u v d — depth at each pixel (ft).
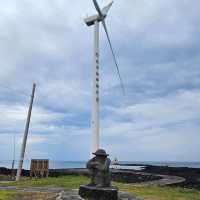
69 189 83.15
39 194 75.87
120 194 75.15
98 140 89.76
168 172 256.52
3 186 98.48
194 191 106.63
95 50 96.63
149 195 83.92
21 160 133.28
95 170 69.41
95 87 92.63
